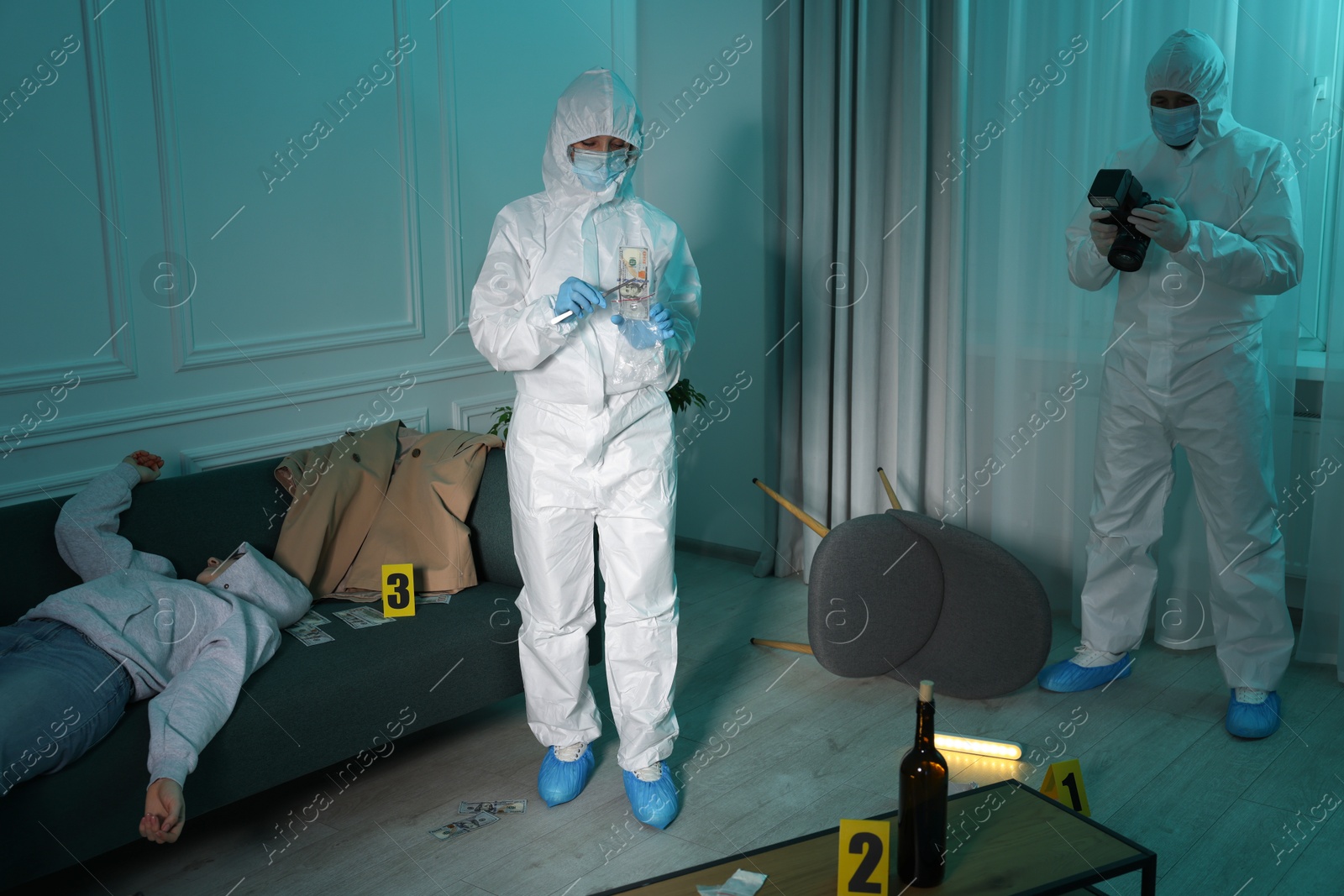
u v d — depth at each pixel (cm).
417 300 349
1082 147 314
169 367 291
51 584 240
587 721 242
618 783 248
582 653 236
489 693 255
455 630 252
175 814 189
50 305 265
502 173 371
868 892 156
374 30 327
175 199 285
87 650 208
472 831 227
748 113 391
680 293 241
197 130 289
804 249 375
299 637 246
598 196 221
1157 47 296
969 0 327
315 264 321
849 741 266
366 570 279
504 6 364
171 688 208
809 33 361
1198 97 250
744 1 384
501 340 218
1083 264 283
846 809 233
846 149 357
